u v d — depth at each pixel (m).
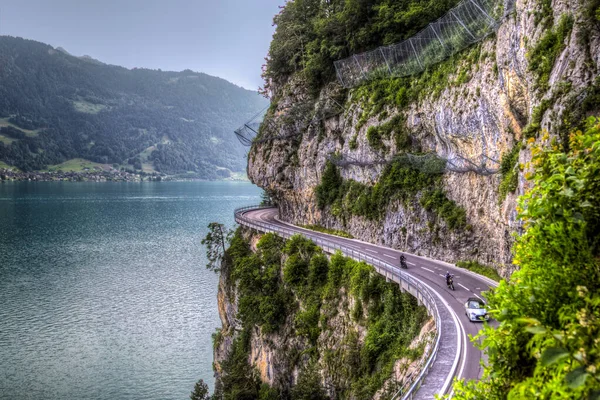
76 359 62.69
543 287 5.82
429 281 35.00
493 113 34.62
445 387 18.77
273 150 71.75
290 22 74.12
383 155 50.06
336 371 34.53
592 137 6.45
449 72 42.12
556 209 6.14
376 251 46.62
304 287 45.41
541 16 26.02
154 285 96.56
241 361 47.41
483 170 36.50
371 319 34.03
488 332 6.35
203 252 130.25
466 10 39.56
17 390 54.28
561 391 4.49
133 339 69.56
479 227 38.19
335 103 60.19
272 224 66.50
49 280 97.81
